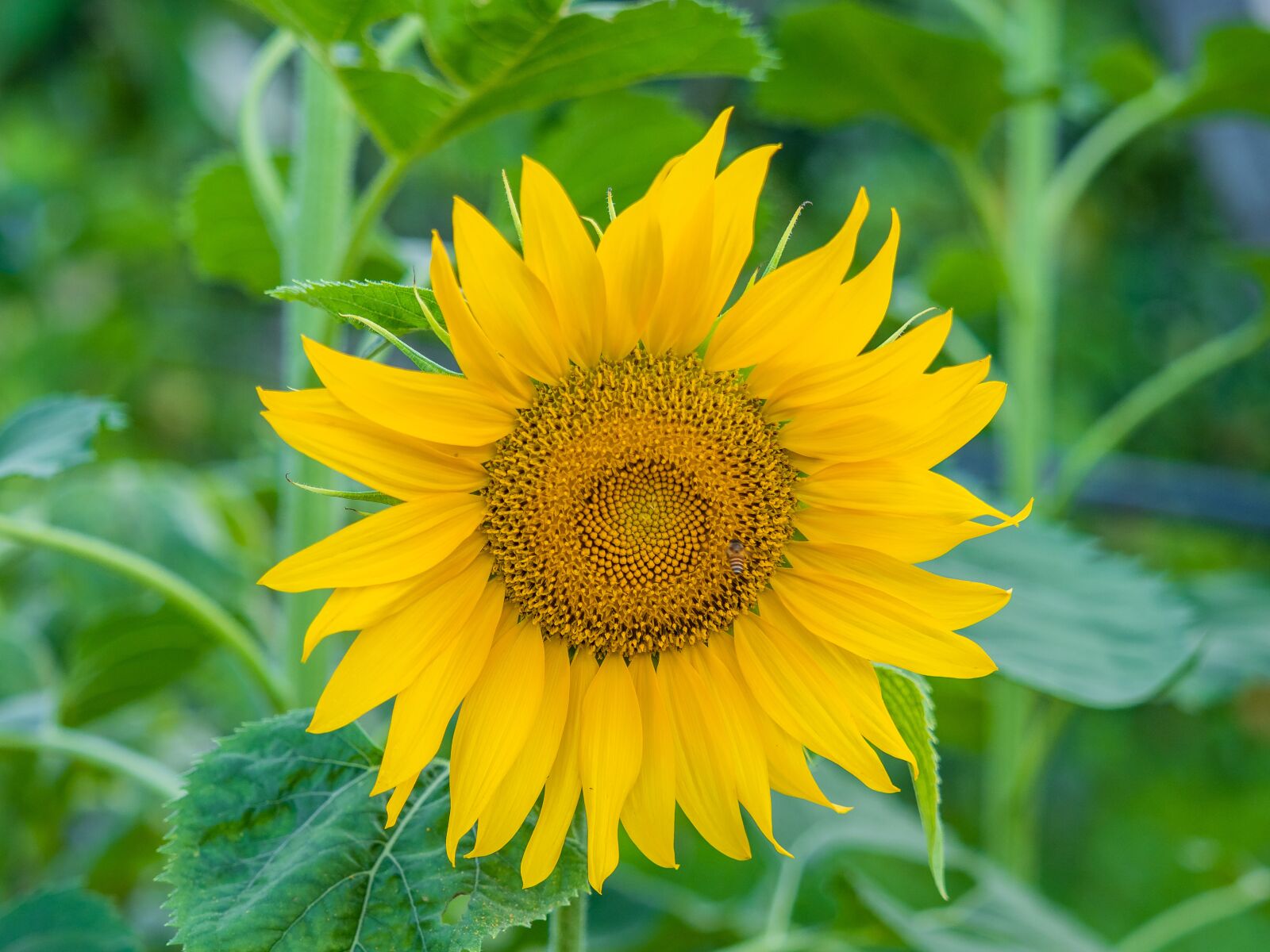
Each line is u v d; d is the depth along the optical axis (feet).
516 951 3.68
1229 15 5.24
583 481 2.84
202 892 2.74
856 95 4.22
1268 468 9.07
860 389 2.81
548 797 2.79
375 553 2.74
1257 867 4.19
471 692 2.81
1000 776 4.21
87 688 3.62
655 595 2.84
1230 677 3.89
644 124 3.53
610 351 2.84
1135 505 5.47
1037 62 4.66
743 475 2.85
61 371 6.22
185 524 4.19
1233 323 9.33
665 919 3.76
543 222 2.72
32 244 6.48
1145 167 9.51
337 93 3.34
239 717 4.68
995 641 3.24
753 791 2.80
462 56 3.01
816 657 2.84
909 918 3.61
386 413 2.72
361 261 3.69
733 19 2.99
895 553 2.83
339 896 2.73
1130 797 7.44
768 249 3.72
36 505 4.37
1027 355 4.42
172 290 7.96
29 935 3.18
